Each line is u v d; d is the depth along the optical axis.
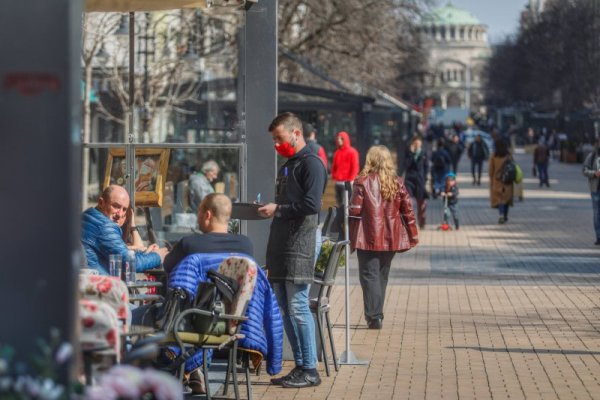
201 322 15.74
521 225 56.38
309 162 17.84
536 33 198.00
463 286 32.06
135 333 13.63
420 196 53.53
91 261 18.45
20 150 9.10
